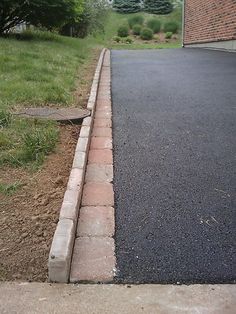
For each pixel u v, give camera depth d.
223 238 2.26
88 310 1.71
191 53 13.35
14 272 1.95
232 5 13.09
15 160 3.07
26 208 2.49
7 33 11.64
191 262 2.04
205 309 1.72
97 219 2.42
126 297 1.79
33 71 6.36
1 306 1.73
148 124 4.39
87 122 4.11
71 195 2.50
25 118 4.05
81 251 2.10
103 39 24.78
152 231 2.31
